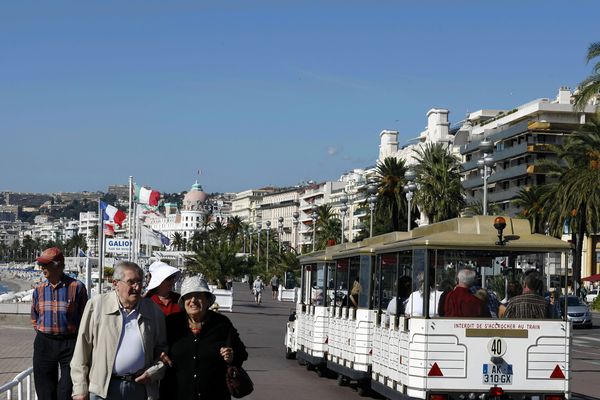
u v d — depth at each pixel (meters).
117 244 48.72
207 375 8.06
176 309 9.57
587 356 30.75
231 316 50.69
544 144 99.50
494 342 13.36
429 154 82.81
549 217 65.88
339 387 19.73
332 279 21.30
